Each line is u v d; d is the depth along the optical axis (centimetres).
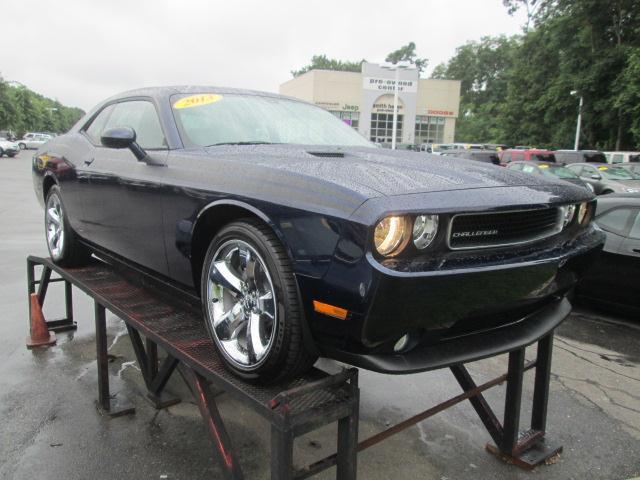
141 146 323
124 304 319
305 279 199
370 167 235
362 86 5038
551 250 232
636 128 2756
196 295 285
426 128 5628
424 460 297
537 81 3712
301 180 212
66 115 13412
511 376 291
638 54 2625
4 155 4169
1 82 7169
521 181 245
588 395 384
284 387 219
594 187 1551
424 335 202
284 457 189
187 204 261
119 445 299
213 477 272
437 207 193
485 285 202
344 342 197
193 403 350
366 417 345
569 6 3134
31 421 323
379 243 184
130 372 398
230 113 327
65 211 403
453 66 8812
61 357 426
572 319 561
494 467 293
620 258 545
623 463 299
